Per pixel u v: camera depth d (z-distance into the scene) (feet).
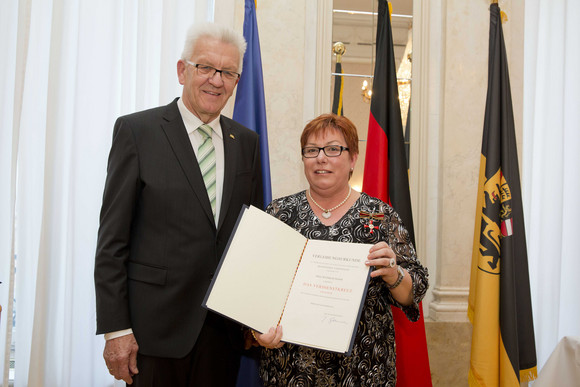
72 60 7.99
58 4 7.83
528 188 9.07
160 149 4.95
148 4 8.21
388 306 5.08
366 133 8.98
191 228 4.85
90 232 7.89
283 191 8.45
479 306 7.64
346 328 4.06
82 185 7.88
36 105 7.95
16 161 7.54
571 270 9.33
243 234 4.44
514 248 7.91
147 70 8.20
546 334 9.01
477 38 8.86
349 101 8.95
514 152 7.98
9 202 7.75
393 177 7.59
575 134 9.39
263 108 7.48
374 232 4.90
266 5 8.48
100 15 8.05
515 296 7.77
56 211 7.77
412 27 9.07
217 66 4.99
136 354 4.71
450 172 8.72
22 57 7.59
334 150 4.97
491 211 7.74
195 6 8.18
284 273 4.41
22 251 7.80
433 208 8.96
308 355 4.59
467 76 8.82
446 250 8.68
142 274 4.76
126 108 8.04
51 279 7.70
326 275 4.36
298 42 8.55
